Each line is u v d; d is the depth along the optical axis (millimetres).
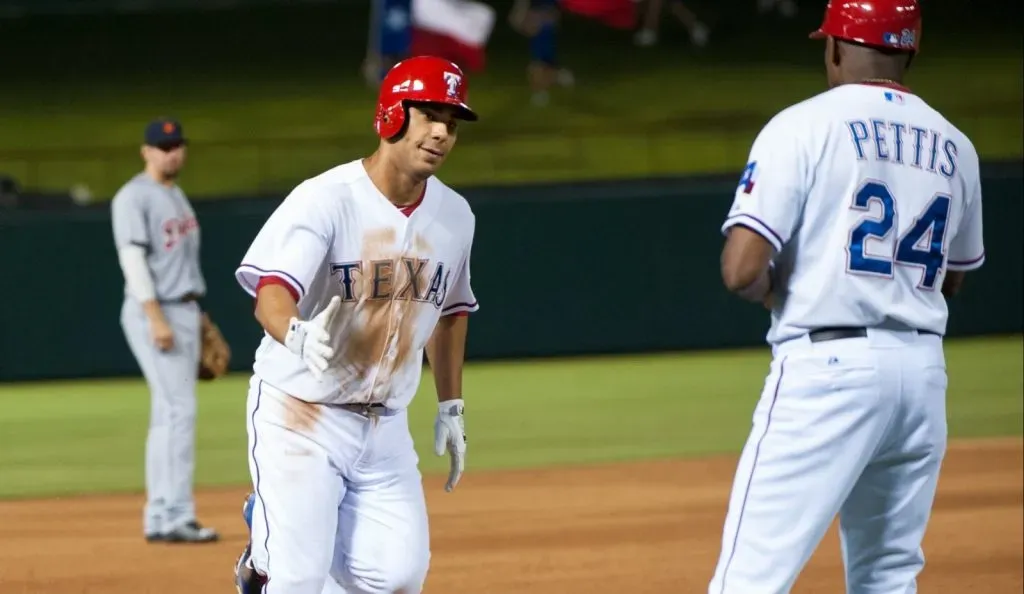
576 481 31516
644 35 87875
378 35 74500
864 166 13375
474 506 28828
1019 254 53688
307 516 14133
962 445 34406
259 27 92562
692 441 37125
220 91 83438
